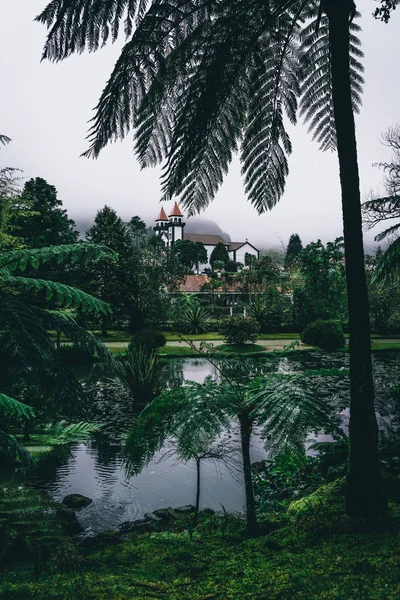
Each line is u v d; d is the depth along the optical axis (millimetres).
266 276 31594
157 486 4648
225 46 2318
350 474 2752
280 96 2902
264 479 4723
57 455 5320
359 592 1857
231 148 2709
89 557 2516
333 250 26422
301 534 2652
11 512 1739
